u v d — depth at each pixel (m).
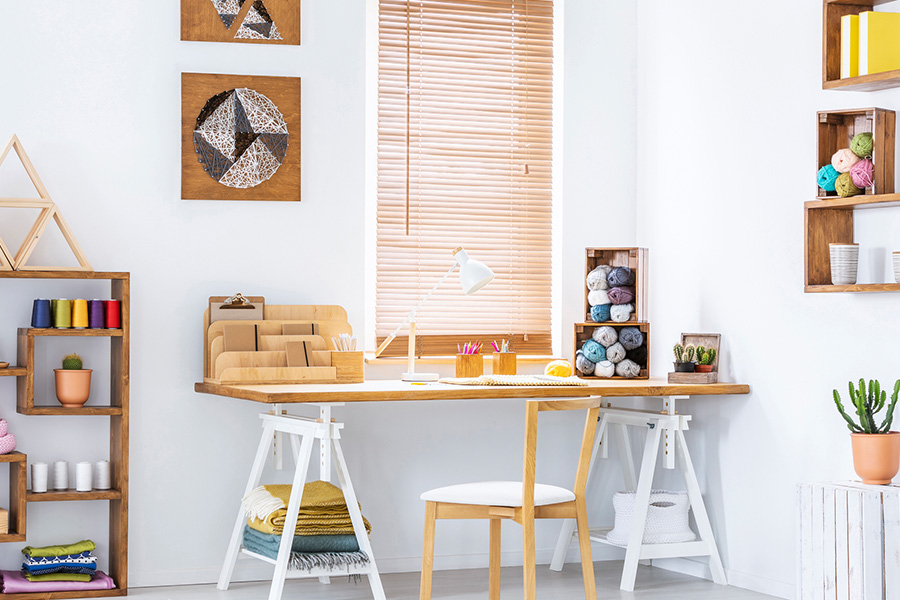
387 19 4.32
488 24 4.45
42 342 3.75
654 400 4.42
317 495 3.56
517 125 4.48
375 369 4.16
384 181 4.29
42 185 3.58
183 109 3.91
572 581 3.98
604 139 4.52
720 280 4.02
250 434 3.97
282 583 3.28
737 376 3.93
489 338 4.43
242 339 3.76
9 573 3.62
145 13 3.90
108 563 3.81
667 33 4.35
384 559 4.11
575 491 3.18
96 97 3.84
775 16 3.77
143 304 3.86
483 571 4.16
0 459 3.45
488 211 4.43
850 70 3.31
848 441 3.44
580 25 4.50
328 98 4.10
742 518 3.89
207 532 3.91
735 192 3.95
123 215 3.85
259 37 4.02
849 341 3.45
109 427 3.82
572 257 4.47
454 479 4.21
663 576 4.10
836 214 3.46
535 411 3.00
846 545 3.07
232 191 3.96
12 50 3.74
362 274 4.12
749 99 3.89
